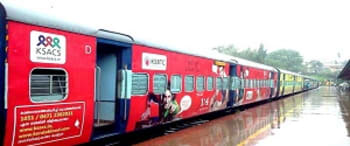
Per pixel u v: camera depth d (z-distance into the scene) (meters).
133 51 9.05
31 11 6.22
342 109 21.94
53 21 6.57
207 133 11.71
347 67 37.50
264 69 26.22
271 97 30.20
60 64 6.68
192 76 12.88
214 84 15.26
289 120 15.66
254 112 19.72
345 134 11.68
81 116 7.25
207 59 14.40
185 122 14.42
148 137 10.86
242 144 9.71
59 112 6.69
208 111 14.76
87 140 7.60
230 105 18.02
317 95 44.53
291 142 10.12
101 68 9.22
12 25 5.79
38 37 6.23
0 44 5.62
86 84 7.36
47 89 6.47
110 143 9.59
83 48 7.27
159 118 10.52
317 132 12.08
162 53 10.51
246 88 20.75
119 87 8.74
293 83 42.75
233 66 18.52
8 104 5.70
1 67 5.62
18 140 5.93
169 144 9.68
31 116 6.12
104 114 9.17
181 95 11.93
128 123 8.97
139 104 9.36
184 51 12.12
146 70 9.65
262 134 11.52
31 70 6.10
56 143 6.71
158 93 10.34
